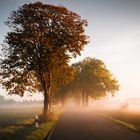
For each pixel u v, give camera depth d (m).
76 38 35.91
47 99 37.75
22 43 34.78
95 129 25.67
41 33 34.88
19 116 55.59
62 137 20.03
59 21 35.56
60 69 41.09
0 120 43.81
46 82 38.16
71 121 35.47
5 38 35.19
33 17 34.84
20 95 38.41
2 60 36.00
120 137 19.98
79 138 19.50
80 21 36.97
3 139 19.11
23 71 36.78
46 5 35.19
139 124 30.55
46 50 34.75
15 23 35.44
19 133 22.61
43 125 29.17
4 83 37.25
